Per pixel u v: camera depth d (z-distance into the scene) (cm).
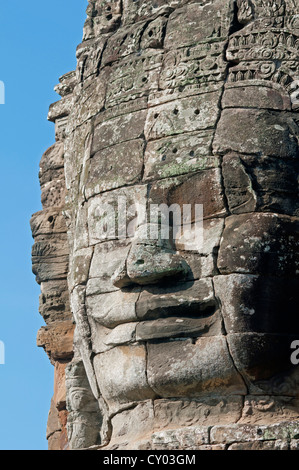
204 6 1434
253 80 1384
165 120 1391
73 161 1507
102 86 1463
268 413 1309
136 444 1323
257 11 1416
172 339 1330
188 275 1339
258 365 1305
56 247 1642
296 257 1335
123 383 1348
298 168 1363
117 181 1397
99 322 1385
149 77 1424
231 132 1361
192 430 1301
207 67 1398
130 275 1340
